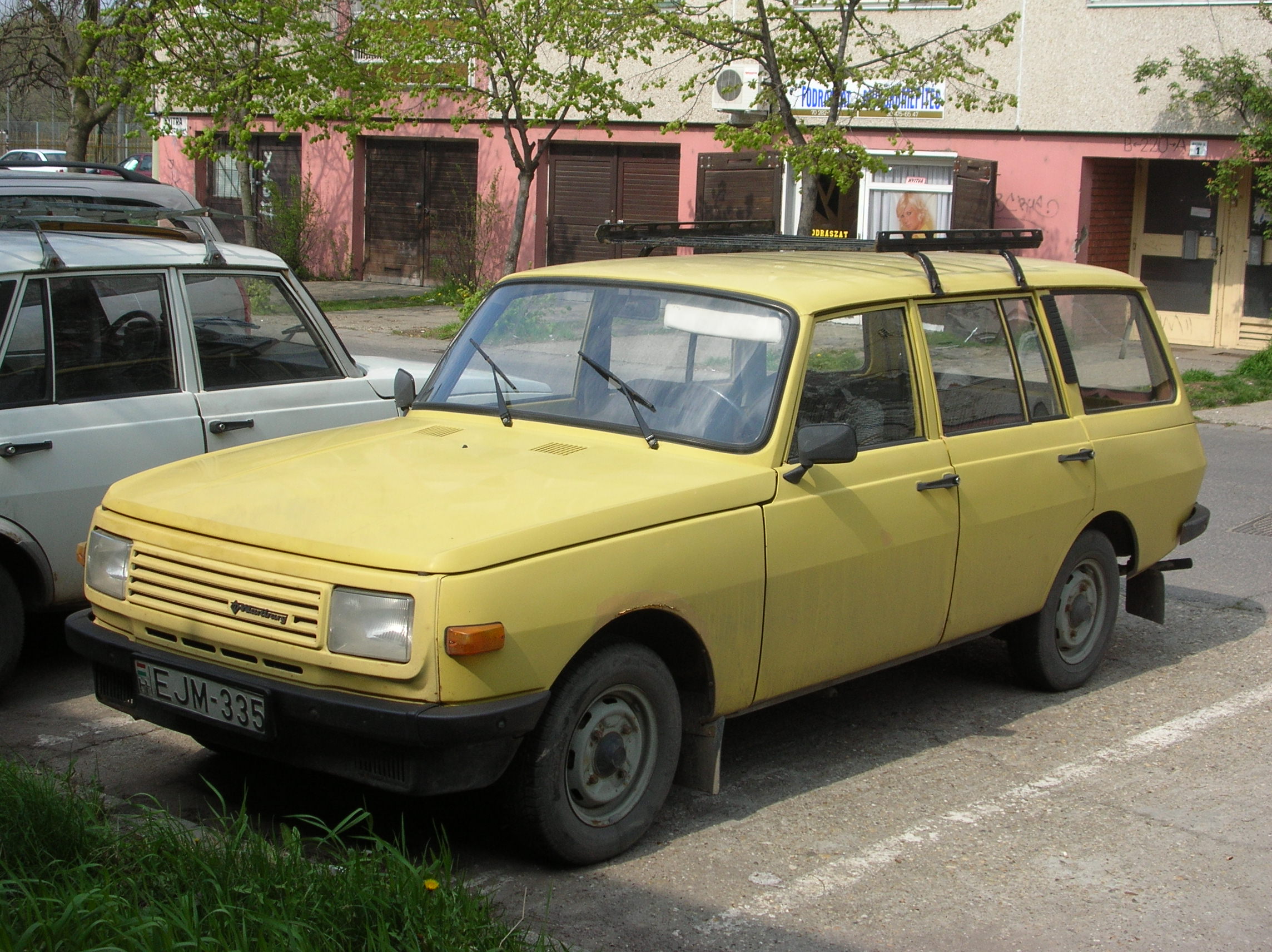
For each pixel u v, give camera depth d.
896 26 19.78
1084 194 18.95
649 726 4.50
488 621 3.89
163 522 4.42
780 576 4.73
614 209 23.94
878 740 5.65
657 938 3.92
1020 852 4.58
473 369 5.51
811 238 6.52
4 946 3.14
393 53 20.39
